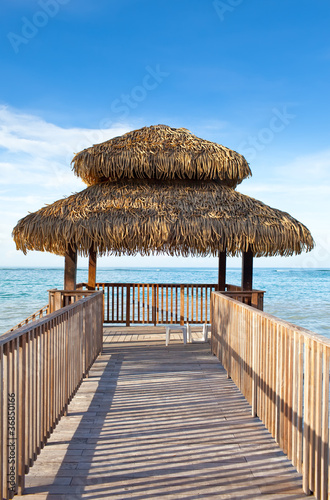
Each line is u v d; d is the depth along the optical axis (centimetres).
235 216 726
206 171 804
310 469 243
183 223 704
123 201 751
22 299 2753
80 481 272
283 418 295
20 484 250
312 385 238
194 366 599
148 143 828
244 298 710
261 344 364
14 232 723
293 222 744
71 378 409
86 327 505
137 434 354
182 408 420
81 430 362
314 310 2228
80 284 929
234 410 414
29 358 261
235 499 251
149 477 278
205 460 304
